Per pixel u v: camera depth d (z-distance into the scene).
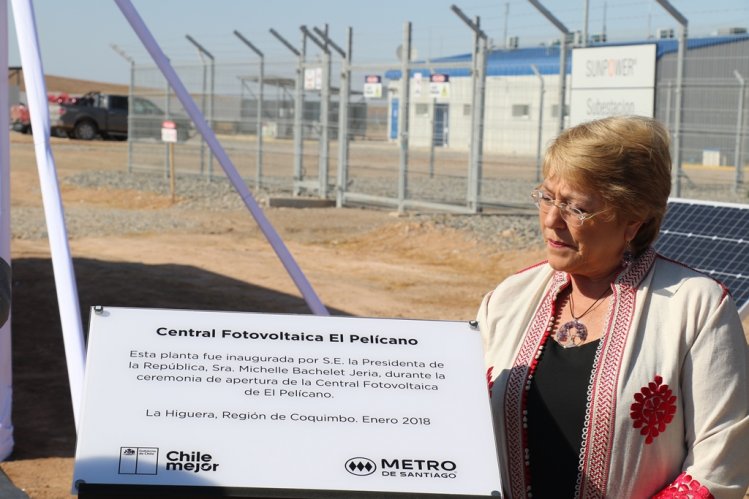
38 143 5.24
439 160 22.94
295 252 14.23
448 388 2.09
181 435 1.95
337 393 2.05
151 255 13.59
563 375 2.24
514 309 2.41
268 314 2.17
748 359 2.17
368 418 2.02
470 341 2.17
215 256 13.64
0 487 5.19
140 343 2.07
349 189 21.08
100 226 16.28
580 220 2.18
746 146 18.61
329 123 19.73
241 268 12.73
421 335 2.17
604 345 2.20
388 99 19.50
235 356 2.08
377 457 1.96
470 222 15.80
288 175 24.72
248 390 2.03
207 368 2.05
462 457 1.99
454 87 20.16
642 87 14.53
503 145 22.52
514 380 2.30
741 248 4.27
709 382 2.11
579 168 2.14
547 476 2.23
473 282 12.07
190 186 21.88
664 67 18.55
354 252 14.40
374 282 12.00
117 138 40.09
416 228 15.55
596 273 2.27
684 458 2.17
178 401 1.99
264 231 6.36
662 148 2.21
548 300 2.36
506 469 2.30
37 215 17.45
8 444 5.75
